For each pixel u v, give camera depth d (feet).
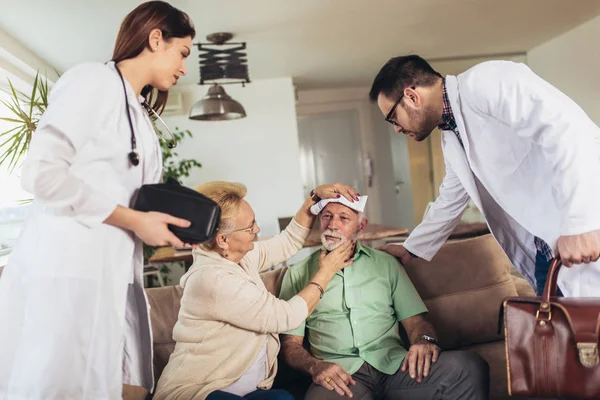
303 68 18.74
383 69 5.50
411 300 6.26
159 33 4.38
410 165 21.91
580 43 17.03
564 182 4.45
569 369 4.23
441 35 16.16
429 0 12.73
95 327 4.09
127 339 4.77
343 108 25.82
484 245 7.04
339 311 6.22
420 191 22.03
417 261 6.89
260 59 16.83
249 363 5.21
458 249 6.99
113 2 10.77
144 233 4.05
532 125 4.73
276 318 5.08
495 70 4.99
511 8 14.15
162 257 11.78
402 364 5.78
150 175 4.57
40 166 3.74
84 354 4.06
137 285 4.63
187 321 5.22
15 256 4.22
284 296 6.45
